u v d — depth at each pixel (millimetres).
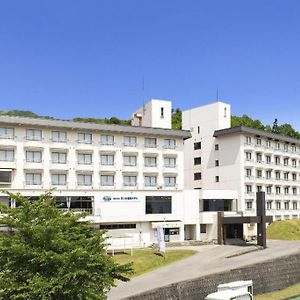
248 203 85625
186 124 96375
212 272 45188
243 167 85438
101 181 70250
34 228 21391
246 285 38625
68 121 67500
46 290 20094
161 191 72688
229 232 78062
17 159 64125
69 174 67688
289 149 99812
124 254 57281
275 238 80812
